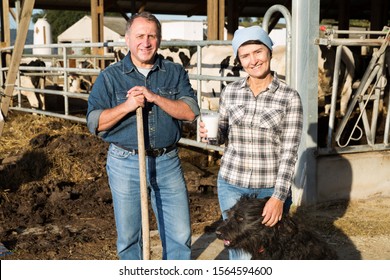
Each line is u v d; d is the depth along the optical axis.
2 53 12.71
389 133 6.92
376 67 6.57
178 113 3.63
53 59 13.47
